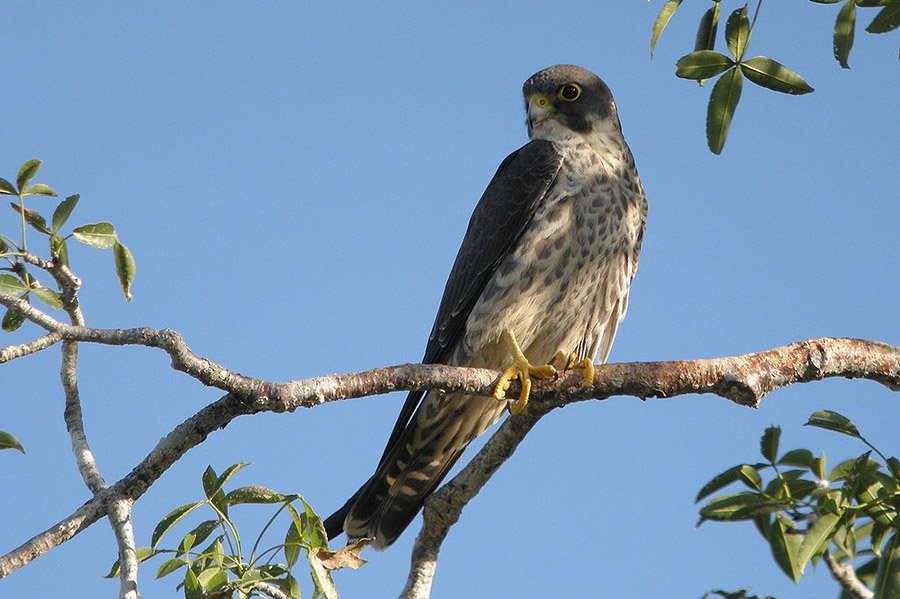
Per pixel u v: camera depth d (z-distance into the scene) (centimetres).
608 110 1276
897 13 771
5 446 740
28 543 697
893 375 895
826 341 891
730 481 767
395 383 813
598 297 1195
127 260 805
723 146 799
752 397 870
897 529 698
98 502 719
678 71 784
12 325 848
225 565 717
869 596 746
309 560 705
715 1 808
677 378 877
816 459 769
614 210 1180
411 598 990
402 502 1201
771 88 786
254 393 734
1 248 780
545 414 949
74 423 803
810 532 709
